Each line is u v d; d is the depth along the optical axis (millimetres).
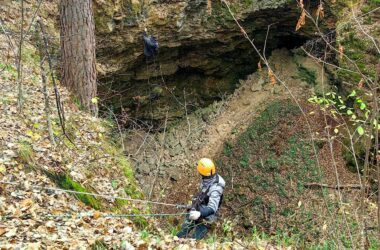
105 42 15141
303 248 7152
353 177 12469
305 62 16891
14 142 6730
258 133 15859
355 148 12117
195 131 18141
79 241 5062
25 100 8453
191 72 18703
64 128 7711
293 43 18297
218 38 16812
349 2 13828
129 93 17422
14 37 11211
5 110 7715
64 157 7297
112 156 8312
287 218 11992
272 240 7062
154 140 16656
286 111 15977
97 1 14602
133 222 7066
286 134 15047
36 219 5387
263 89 18016
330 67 15320
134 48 15883
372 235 7133
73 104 9680
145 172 16047
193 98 19109
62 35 10172
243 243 6238
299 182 13141
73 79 10188
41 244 4777
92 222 5906
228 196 14219
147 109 18266
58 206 5992
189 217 6230
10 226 5027
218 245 5832
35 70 10367
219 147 16938
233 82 19328
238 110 18125
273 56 18547
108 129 10359
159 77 17922
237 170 15039
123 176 8336
